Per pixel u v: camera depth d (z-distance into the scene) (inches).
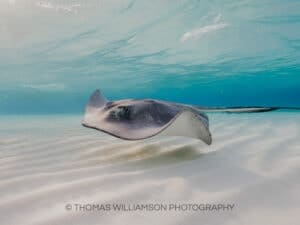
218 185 79.0
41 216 61.2
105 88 1080.8
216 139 155.8
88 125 101.3
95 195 72.3
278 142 140.3
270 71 783.7
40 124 322.3
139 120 104.0
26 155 122.3
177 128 99.3
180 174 89.3
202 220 59.4
